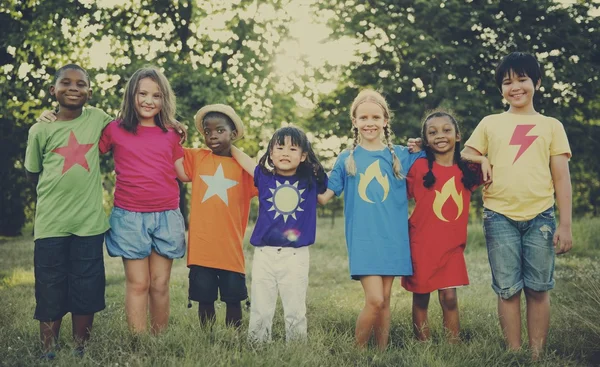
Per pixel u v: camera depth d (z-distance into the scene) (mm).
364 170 4242
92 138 4129
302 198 4176
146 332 3881
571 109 17375
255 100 16891
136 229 4094
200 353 3545
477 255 10344
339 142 18250
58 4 14547
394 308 5145
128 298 4098
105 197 19922
